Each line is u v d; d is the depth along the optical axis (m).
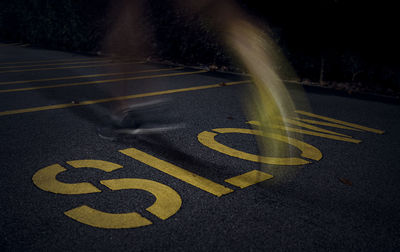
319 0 8.34
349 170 3.69
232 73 9.86
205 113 5.67
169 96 6.79
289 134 4.81
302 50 8.88
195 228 2.57
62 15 14.74
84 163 3.59
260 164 3.73
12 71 9.02
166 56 11.94
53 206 2.79
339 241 2.49
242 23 9.80
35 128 4.63
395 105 6.75
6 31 17.31
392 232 2.62
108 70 9.68
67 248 2.31
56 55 12.66
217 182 3.29
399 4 7.59
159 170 3.49
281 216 2.77
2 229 2.48
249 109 6.02
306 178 3.45
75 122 4.95
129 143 4.20
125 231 2.51
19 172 3.35
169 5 11.88
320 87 8.30
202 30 10.88
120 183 3.19
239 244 2.41
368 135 4.91
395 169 3.75
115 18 13.35
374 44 8.02
